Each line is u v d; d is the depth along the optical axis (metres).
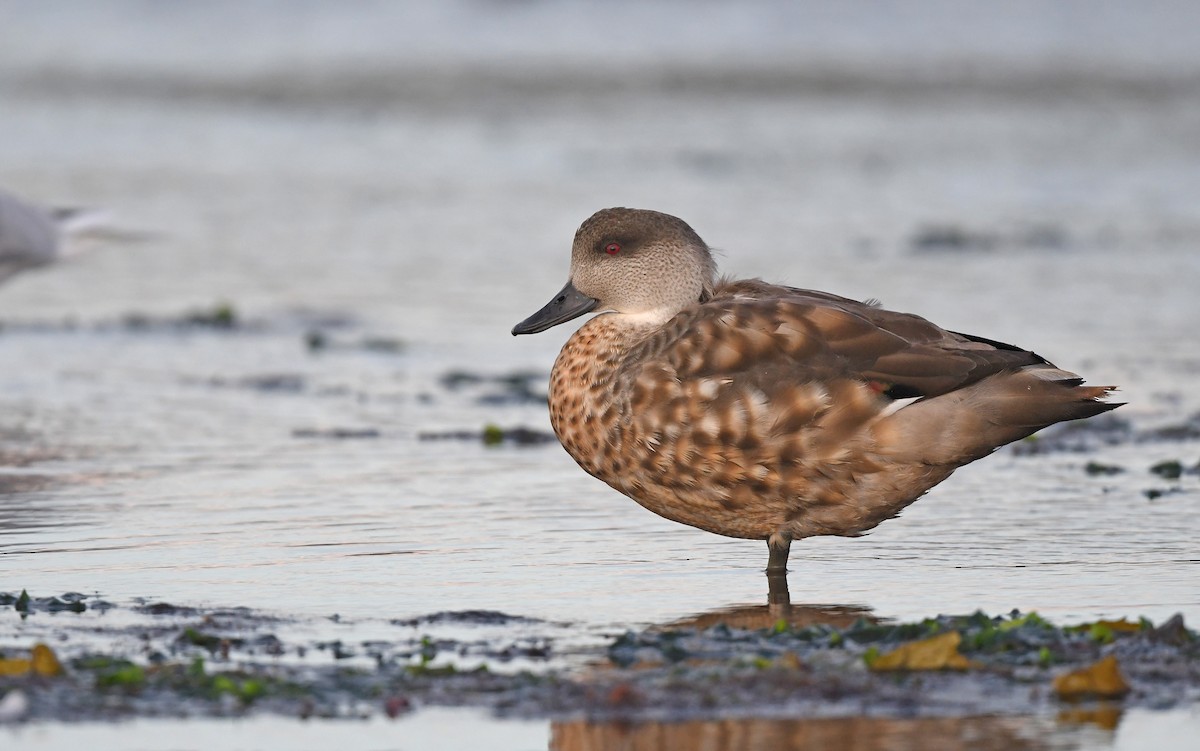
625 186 30.91
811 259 24.36
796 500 10.42
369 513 12.15
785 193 30.39
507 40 47.97
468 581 10.42
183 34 47.53
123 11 49.06
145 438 14.70
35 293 22.64
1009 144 35.44
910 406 10.13
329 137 36.53
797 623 9.58
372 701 8.13
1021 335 19.20
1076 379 10.17
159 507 12.23
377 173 32.44
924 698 8.13
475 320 20.78
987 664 8.57
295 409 16.11
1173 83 42.44
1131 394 16.50
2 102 39.69
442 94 41.59
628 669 8.63
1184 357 18.09
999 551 11.14
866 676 8.41
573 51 46.72
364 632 9.28
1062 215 28.36
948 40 47.88
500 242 25.94
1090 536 11.48
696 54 46.31
